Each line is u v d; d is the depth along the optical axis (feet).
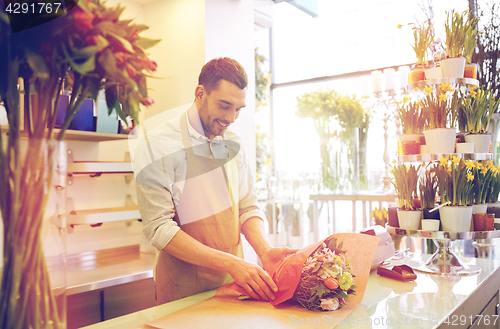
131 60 1.92
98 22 1.83
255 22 13.52
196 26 8.64
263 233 4.40
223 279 4.27
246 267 3.40
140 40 1.98
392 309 3.24
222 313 3.00
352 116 12.01
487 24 8.41
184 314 2.98
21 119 1.78
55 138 1.88
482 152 5.24
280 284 3.17
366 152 11.93
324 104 12.51
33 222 1.78
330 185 12.35
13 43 1.76
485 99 5.34
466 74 5.45
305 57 14.03
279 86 14.47
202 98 4.16
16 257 1.74
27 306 1.76
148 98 2.14
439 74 5.42
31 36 1.76
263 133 13.29
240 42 9.60
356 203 11.84
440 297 3.63
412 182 5.15
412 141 5.25
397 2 12.19
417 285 4.09
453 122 5.01
